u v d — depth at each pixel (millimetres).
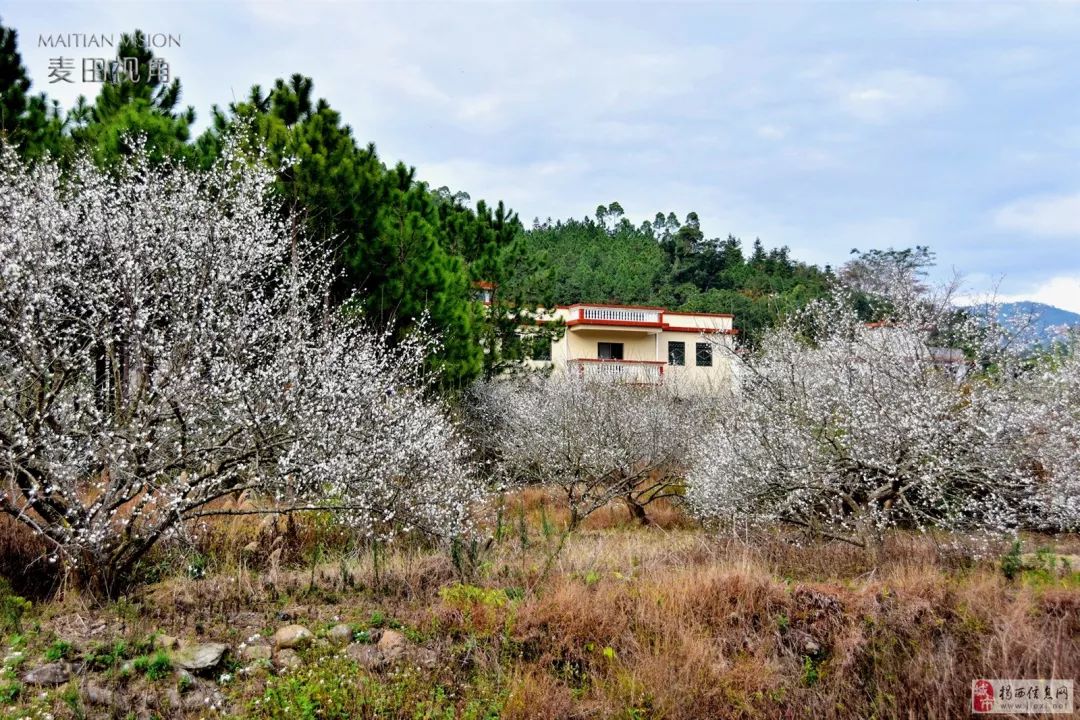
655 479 17781
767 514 10781
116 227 7363
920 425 9445
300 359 7816
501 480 14914
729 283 49750
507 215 20328
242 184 8750
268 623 6680
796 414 10805
